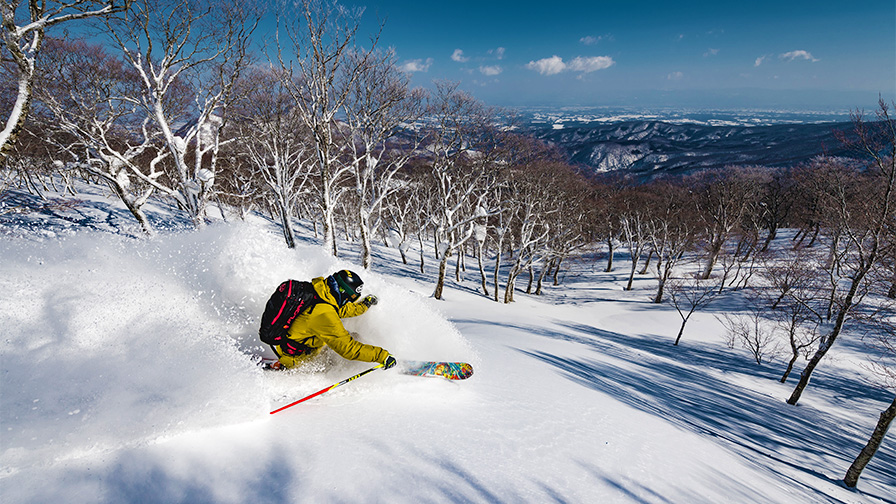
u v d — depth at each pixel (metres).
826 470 7.20
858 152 11.89
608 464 3.27
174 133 16.28
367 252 18.72
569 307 30.89
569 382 6.32
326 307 3.26
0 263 3.21
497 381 4.79
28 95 6.68
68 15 6.83
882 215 11.34
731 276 36.66
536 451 3.10
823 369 17.88
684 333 24.23
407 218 38.38
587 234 39.16
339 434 2.65
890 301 20.47
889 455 9.95
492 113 23.25
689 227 37.78
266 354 3.65
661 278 33.22
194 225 14.08
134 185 26.44
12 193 23.02
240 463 2.13
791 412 12.32
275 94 17.39
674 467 3.74
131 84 16.27
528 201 27.05
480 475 2.52
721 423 8.15
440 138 22.34
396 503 2.03
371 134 18.61
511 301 28.48
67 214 20.39
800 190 37.59
